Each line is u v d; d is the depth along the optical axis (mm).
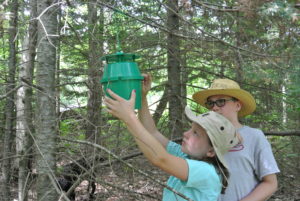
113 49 3777
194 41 3738
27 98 3141
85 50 3752
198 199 1838
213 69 4770
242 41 3465
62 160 2961
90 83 3322
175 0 4023
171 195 2041
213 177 1835
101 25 3746
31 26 3422
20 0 3553
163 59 4820
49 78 2502
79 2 2896
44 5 2500
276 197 4742
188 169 1784
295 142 5102
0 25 2434
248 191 2271
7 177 3531
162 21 4273
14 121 3895
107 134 3195
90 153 2838
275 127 5152
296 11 1985
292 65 2746
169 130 4598
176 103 4730
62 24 3639
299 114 5160
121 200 2502
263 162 2307
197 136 1964
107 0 3582
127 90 1907
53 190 2436
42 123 2463
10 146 3693
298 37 2682
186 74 4980
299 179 4820
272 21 2564
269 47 3133
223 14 3283
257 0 2133
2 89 2984
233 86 2553
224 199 2246
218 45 3760
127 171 3021
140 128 1730
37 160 2492
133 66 1954
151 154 1734
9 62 3910
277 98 5043
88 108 3207
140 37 4141
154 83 5234
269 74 3047
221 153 1946
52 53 2516
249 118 5035
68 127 3080
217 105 2543
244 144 2336
